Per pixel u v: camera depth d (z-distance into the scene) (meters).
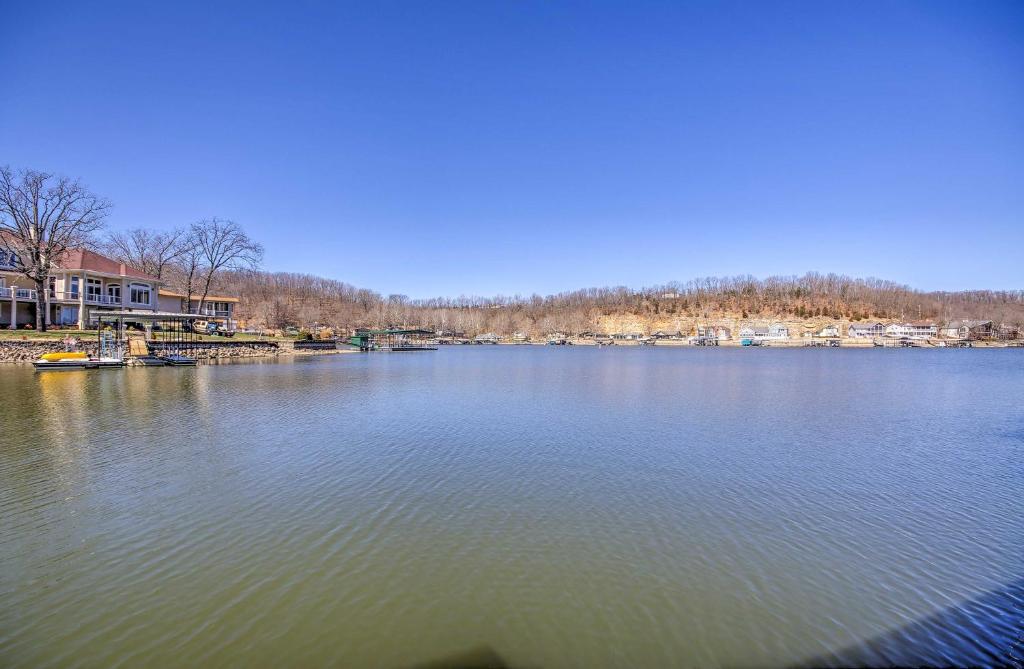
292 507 12.14
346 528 11.04
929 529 11.41
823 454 17.81
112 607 8.01
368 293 187.38
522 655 7.09
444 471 15.21
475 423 22.73
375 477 14.51
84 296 56.12
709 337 175.12
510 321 196.00
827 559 9.96
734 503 12.89
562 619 7.93
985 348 143.88
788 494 13.62
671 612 8.15
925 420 24.94
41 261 50.78
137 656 6.92
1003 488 14.27
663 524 11.54
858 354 111.19
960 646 7.41
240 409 24.78
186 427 20.28
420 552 10.01
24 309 57.12
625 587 8.86
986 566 9.75
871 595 8.70
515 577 9.14
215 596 8.36
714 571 9.45
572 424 22.72
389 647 7.21
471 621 7.84
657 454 17.52
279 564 9.44
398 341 128.62
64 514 11.45
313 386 35.53
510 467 15.71
